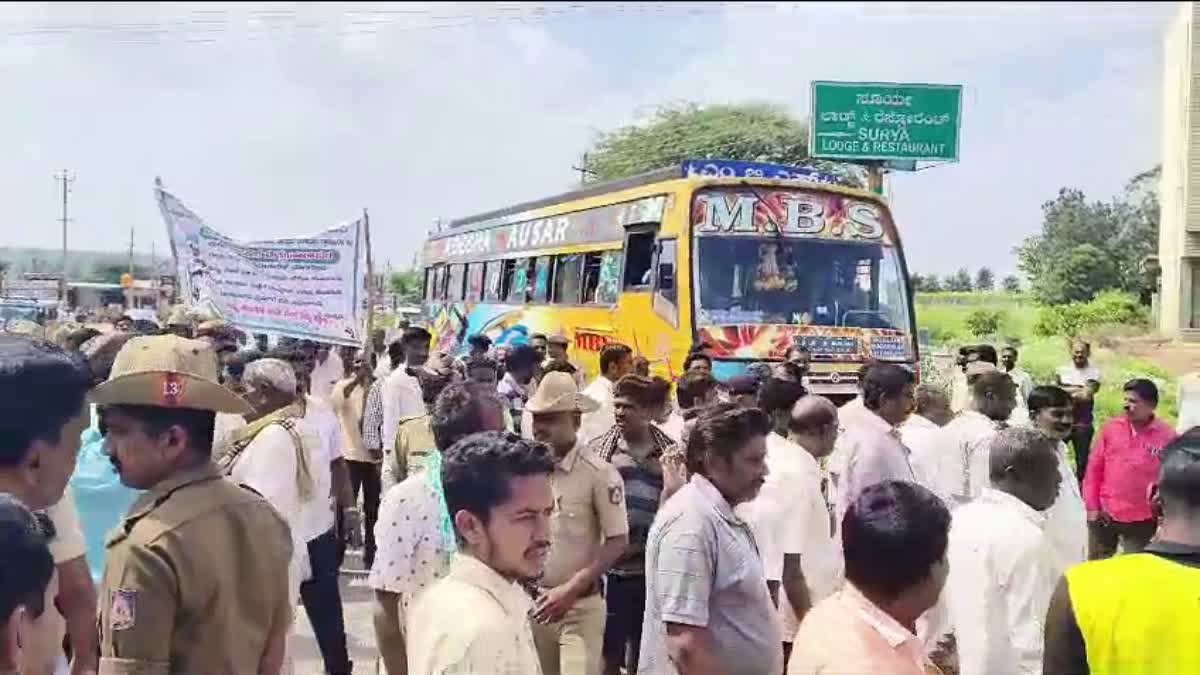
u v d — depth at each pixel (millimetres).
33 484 2904
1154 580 2793
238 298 8805
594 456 4980
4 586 2053
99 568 4121
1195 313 27438
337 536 7309
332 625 5988
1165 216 29641
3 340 3082
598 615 4922
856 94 24078
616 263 13164
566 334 14508
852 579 2773
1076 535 5164
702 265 11383
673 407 8078
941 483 6043
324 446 6199
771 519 4781
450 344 21141
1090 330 24984
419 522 4051
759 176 12023
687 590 3617
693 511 3709
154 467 2811
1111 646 2773
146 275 62031
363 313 8555
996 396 6199
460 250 21312
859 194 12219
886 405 5660
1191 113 27469
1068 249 33938
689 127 43844
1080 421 11648
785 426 6145
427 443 5941
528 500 2697
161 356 2830
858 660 2631
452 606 2588
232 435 5543
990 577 3881
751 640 3670
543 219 16266
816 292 11727
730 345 11188
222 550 2744
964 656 3891
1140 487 8086
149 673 2594
